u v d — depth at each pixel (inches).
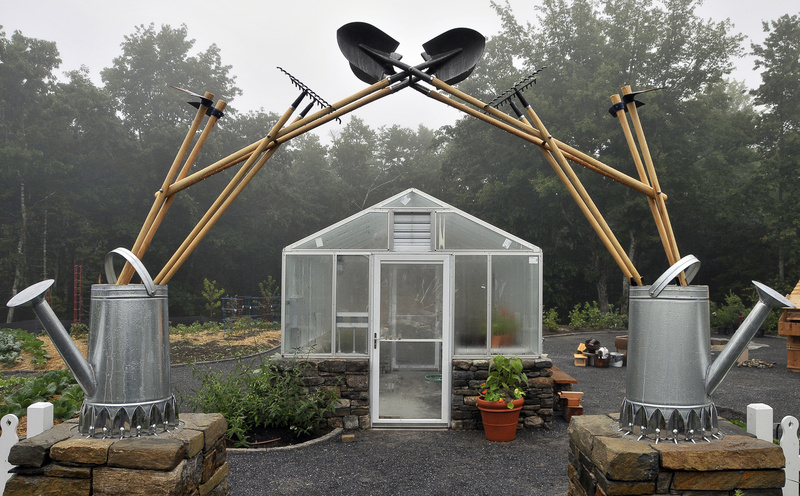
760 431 123.6
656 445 108.8
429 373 272.4
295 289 270.2
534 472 206.5
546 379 269.7
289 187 1453.0
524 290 271.7
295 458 222.2
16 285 1043.9
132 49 1280.8
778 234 977.5
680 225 1131.3
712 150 1144.2
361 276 271.1
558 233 1151.6
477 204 1274.6
